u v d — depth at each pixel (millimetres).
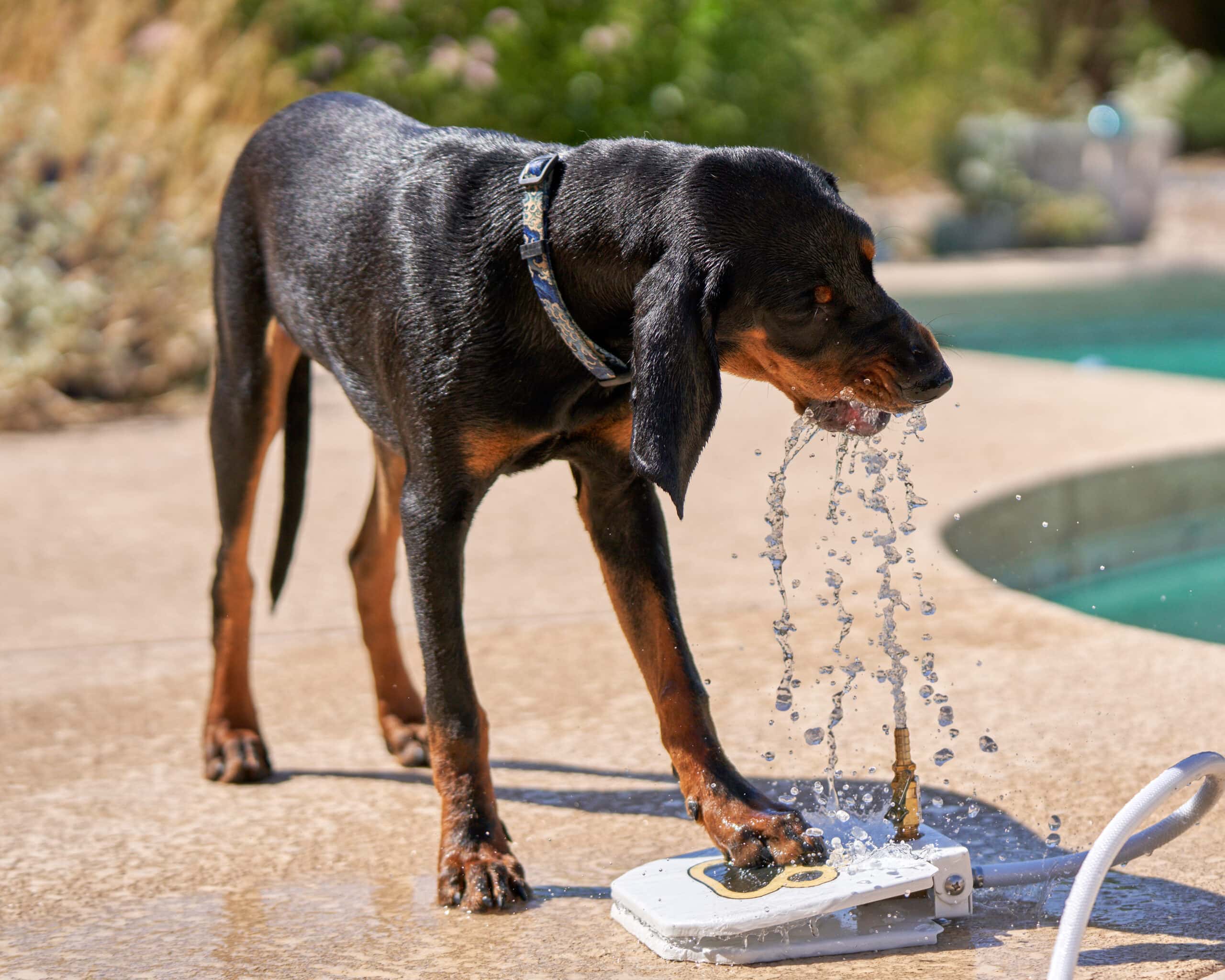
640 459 2398
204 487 6695
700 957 2443
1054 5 22891
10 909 2764
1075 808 3061
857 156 19031
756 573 5070
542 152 2855
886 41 19578
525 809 3219
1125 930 2498
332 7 11109
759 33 14266
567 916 2664
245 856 2998
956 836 2943
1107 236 17125
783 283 2518
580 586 5043
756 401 8609
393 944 2561
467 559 5430
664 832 3074
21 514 6199
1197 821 2580
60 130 9047
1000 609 4531
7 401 8195
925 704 3738
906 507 5652
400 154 3039
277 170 3365
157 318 8930
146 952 2561
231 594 3496
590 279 2670
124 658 4391
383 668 3639
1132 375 8734
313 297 3145
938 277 14062
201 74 9953
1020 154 17266
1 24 9672
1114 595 5445
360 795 3346
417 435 2809
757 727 3627
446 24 11242
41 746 3686
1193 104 26641
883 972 2379
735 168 2570
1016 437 6840
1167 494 6316
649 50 11734
